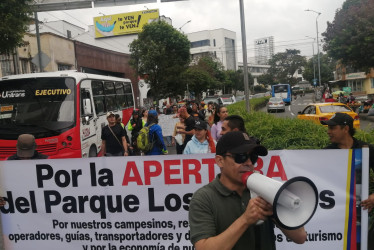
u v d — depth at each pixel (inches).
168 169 139.3
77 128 360.8
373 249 146.5
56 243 144.4
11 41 454.9
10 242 146.1
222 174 80.6
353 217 135.0
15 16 444.1
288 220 63.7
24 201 144.0
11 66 718.5
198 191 81.1
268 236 79.7
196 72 1770.4
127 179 140.6
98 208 142.3
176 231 140.8
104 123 468.8
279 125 282.4
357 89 2197.3
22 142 166.9
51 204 143.3
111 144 326.6
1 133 346.3
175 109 567.2
